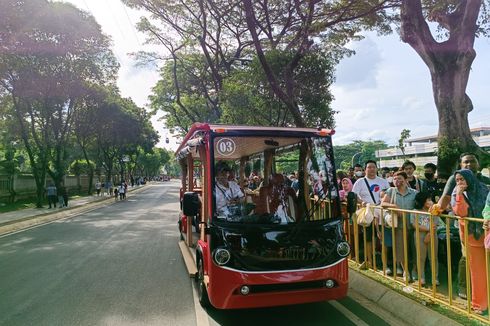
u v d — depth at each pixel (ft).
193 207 17.16
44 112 89.25
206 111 106.11
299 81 50.88
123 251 33.30
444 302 16.72
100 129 128.67
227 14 63.00
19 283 23.57
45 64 73.10
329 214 17.47
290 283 15.62
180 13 73.05
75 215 66.85
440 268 21.88
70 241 38.96
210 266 15.96
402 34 32.86
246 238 15.87
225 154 17.49
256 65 49.57
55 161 99.50
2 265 28.58
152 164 317.22
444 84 31.07
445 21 33.40
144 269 26.78
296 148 18.54
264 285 15.49
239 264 15.56
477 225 15.35
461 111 30.78
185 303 19.57
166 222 54.54
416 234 18.52
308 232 16.44
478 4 30.58
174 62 90.17
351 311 17.97
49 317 17.75
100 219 59.52
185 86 102.53
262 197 17.20
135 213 68.80
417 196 20.43
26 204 89.15
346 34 52.95
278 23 58.34
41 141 98.89
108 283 23.34
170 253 32.30
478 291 15.46
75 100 94.02
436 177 29.50
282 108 53.57
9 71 70.33
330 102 54.13
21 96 79.10
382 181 24.64
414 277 20.45
